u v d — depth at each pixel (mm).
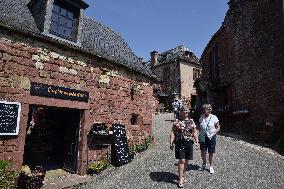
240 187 5832
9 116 6234
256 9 12781
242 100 13922
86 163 7922
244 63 13844
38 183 6180
